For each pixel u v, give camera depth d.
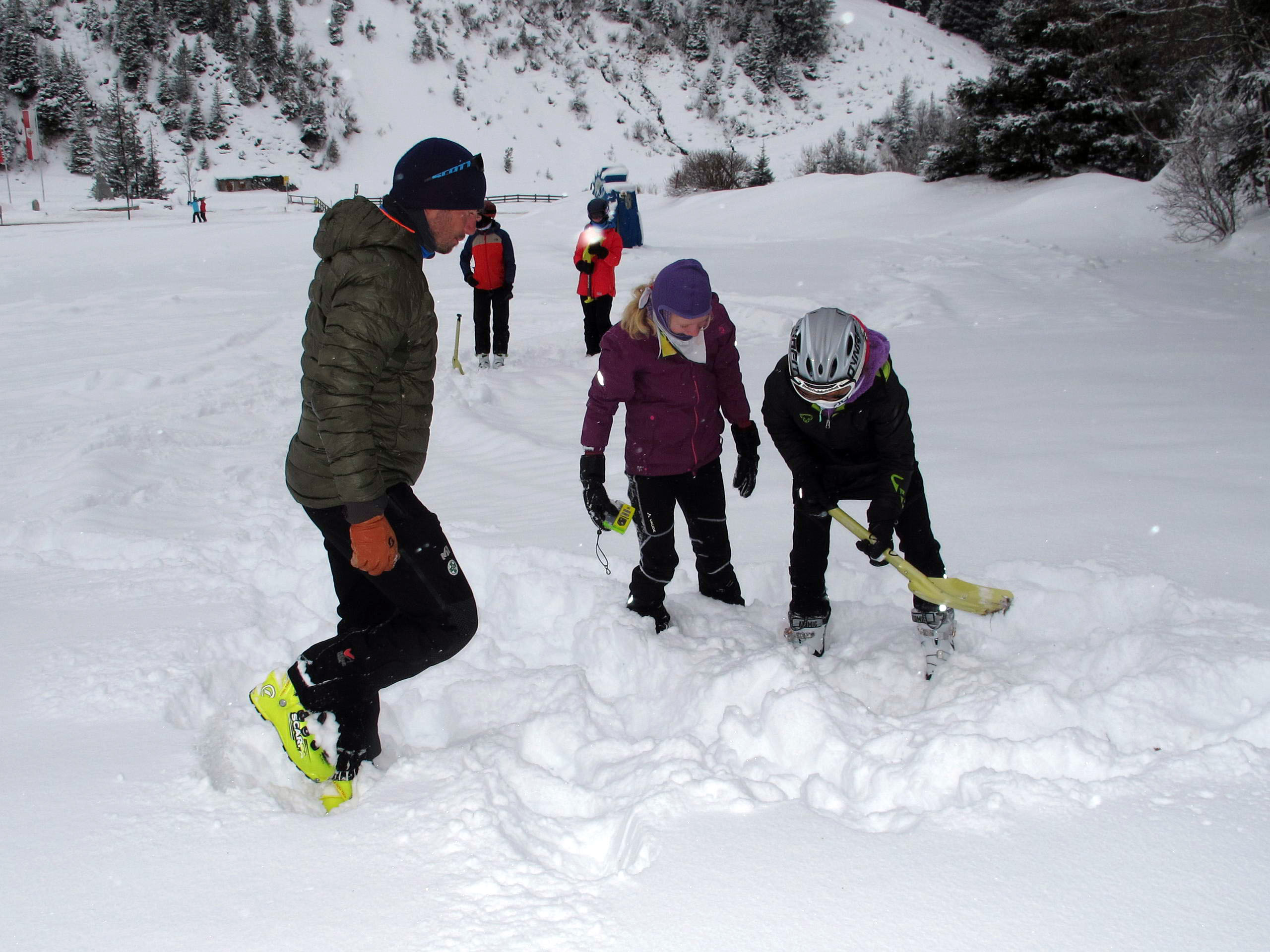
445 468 6.27
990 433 6.02
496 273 9.50
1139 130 31.42
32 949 1.83
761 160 41.94
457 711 3.09
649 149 92.94
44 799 2.35
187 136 86.50
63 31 93.00
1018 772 2.32
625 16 106.12
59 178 78.94
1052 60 31.55
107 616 3.65
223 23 94.50
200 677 3.11
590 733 2.82
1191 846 1.97
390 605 2.83
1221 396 6.84
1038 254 19.11
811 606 3.25
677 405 3.33
